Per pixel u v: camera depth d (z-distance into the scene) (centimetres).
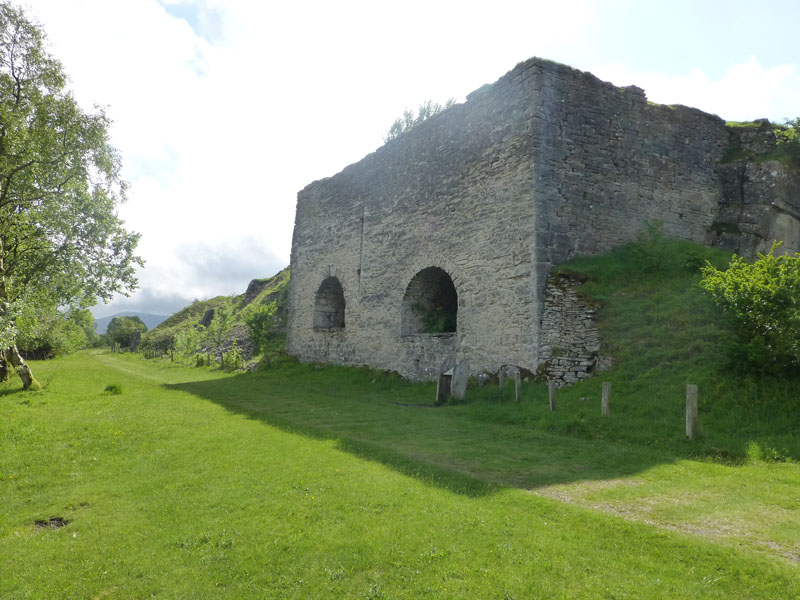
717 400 903
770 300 905
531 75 1453
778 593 372
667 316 1190
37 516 595
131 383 1991
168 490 650
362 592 392
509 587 388
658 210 1592
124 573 442
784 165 1666
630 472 687
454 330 1823
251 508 571
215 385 1936
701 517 523
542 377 1292
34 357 3834
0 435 954
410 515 531
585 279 1366
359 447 845
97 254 1848
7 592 419
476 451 822
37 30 1608
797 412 813
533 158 1416
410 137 1945
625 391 1045
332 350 2294
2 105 1474
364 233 2159
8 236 1655
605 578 397
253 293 5059
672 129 1656
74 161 1714
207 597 399
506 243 1478
